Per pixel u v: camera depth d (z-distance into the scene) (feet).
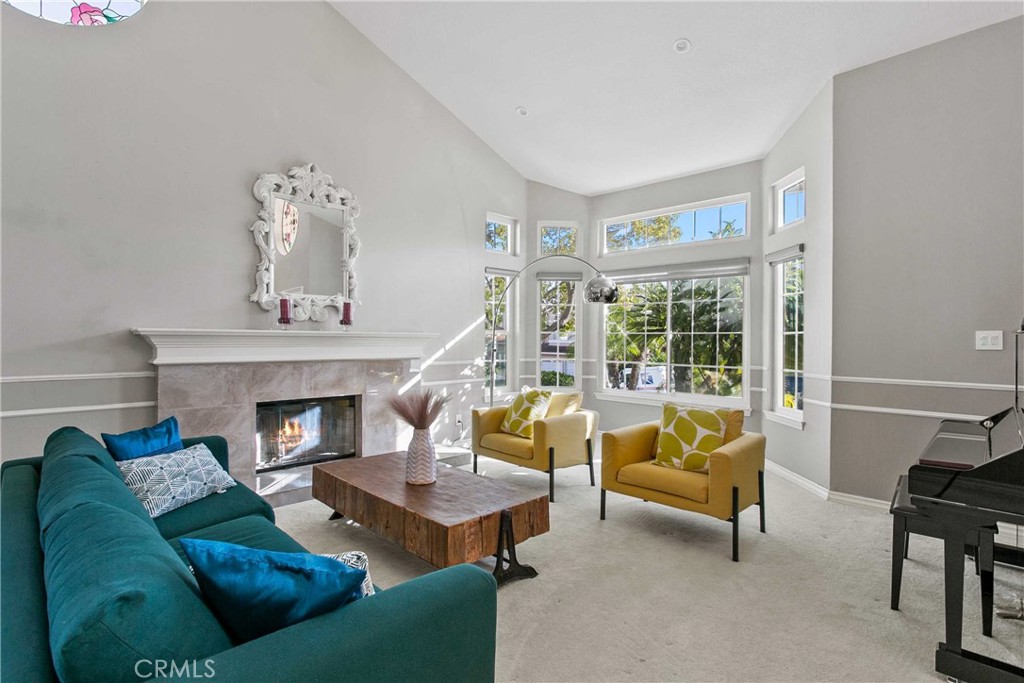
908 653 6.47
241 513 7.72
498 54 14.23
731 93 13.69
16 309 9.73
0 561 3.73
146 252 11.21
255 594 3.12
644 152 17.33
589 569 8.77
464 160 18.13
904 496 7.75
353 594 3.45
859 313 12.16
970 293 10.74
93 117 10.57
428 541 7.65
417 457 9.46
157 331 10.71
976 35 10.68
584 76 14.17
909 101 11.48
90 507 3.83
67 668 2.40
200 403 11.49
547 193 20.95
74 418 10.32
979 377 10.64
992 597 6.81
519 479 14.56
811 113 13.65
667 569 8.77
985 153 10.59
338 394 13.93
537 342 20.85
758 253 16.96
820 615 7.33
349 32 14.82
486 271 19.21
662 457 10.68
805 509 11.94
